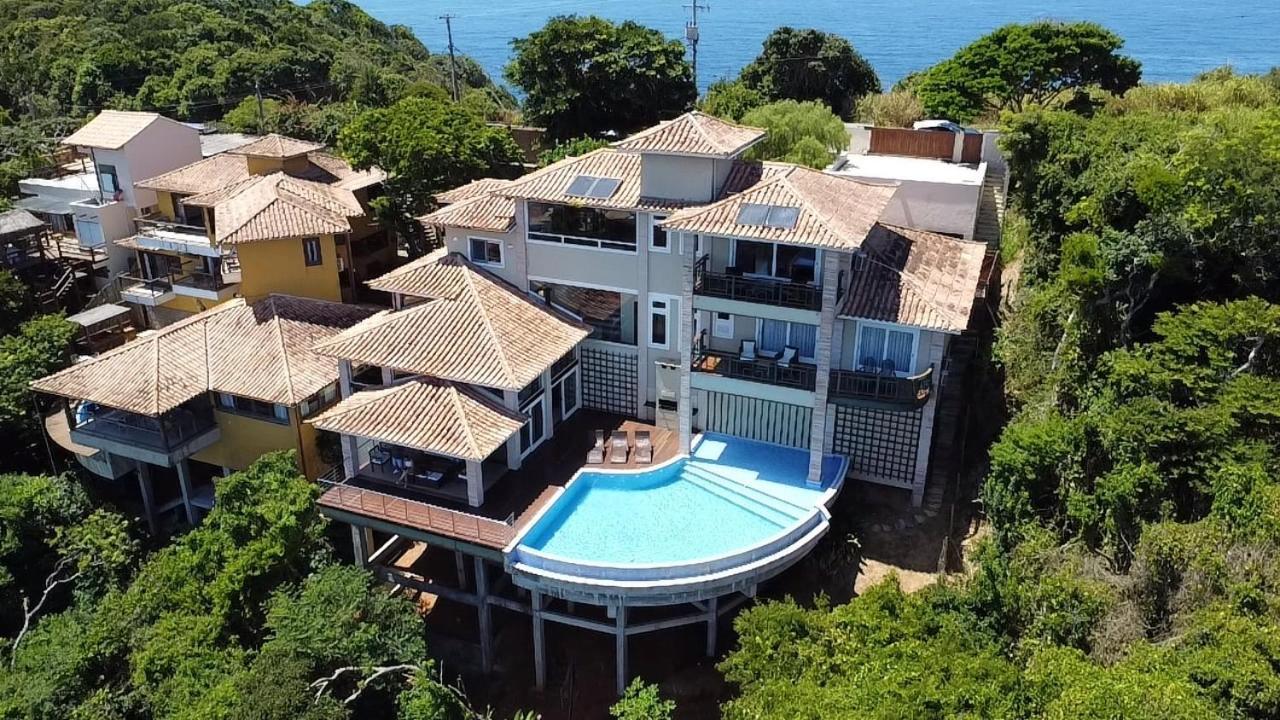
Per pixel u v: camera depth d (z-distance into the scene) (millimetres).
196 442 36969
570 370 35812
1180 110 49438
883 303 30234
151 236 48250
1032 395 33469
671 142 31766
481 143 50156
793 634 23031
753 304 30391
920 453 31859
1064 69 54500
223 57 92375
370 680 26203
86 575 35562
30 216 52781
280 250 40906
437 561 34344
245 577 29656
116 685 29859
